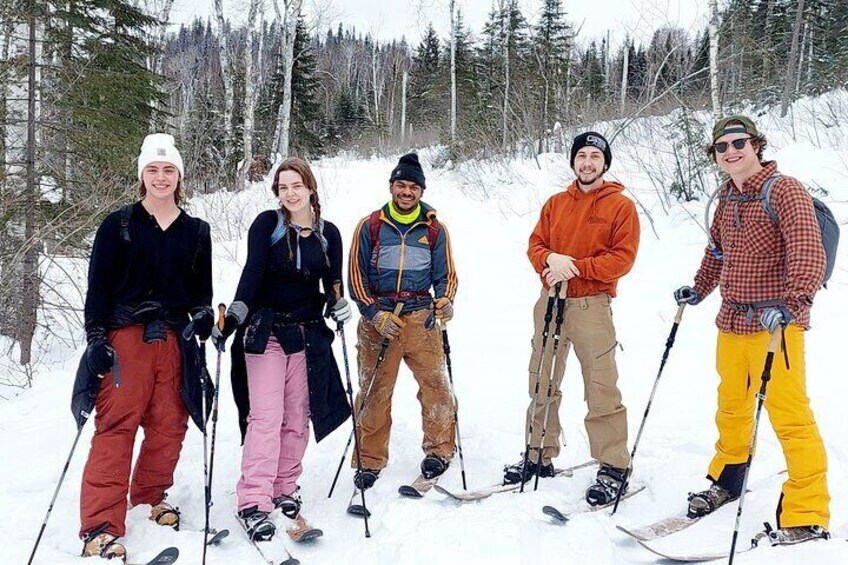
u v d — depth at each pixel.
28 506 3.12
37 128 7.76
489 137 14.81
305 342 3.15
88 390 2.76
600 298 3.41
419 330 3.53
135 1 12.81
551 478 3.57
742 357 3.02
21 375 6.27
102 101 8.90
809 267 2.66
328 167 19.20
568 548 2.65
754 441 2.68
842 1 22.58
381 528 2.95
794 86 16.98
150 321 2.89
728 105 10.95
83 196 7.51
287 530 2.95
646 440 3.90
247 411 3.19
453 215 10.86
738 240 2.98
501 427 4.23
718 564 2.58
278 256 3.07
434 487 3.28
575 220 3.45
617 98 14.25
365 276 3.53
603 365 3.37
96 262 2.84
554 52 21.80
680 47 11.93
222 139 19.83
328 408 3.19
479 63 26.11
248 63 17.45
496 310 6.69
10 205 6.88
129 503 3.09
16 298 6.70
